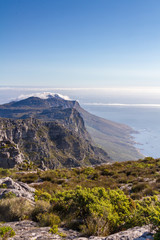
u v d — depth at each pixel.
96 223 7.31
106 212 7.57
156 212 6.41
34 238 6.37
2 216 9.41
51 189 19.00
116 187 19.98
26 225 8.23
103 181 24.12
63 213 9.34
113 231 7.48
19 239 6.28
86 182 24.27
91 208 7.58
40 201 10.71
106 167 36.09
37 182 25.56
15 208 9.65
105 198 9.04
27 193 13.78
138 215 7.68
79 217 8.77
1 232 6.55
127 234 5.71
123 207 8.41
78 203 8.23
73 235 6.91
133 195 15.76
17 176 28.70
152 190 16.62
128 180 22.84
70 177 29.23
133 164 36.06
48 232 7.03
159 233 5.16
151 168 29.83
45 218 8.38
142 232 5.86
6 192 12.43
